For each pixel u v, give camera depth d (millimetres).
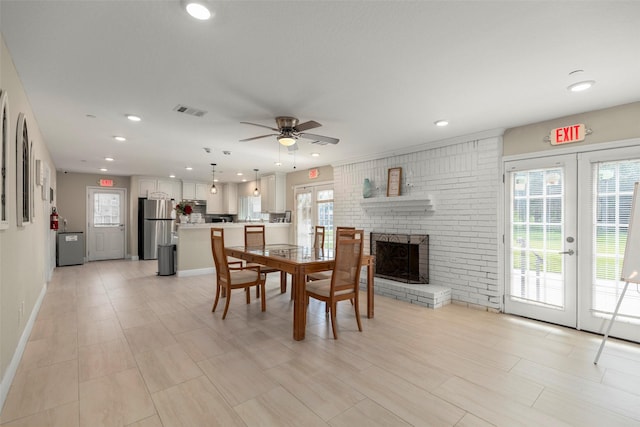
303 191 7371
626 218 3049
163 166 6949
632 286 3033
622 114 3057
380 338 3080
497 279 3906
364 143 4641
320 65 2332
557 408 1968
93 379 2264
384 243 5184
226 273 3668
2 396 1967
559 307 3467
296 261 3139
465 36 1952
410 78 2531
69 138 4410
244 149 5148
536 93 2807
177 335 3105
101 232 8234
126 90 2779
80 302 4234
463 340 3037
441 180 4492
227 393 2104
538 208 3639
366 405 1984
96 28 1876
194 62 2291
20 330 2615
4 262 2076
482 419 1854
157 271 6562
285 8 1688
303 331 3025
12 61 2248
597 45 2037
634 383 2268
